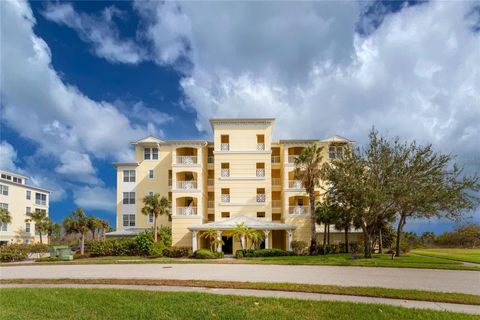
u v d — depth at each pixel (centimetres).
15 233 6250
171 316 948
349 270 2062
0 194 5972
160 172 4838
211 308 1024
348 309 1000
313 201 3700
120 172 4875
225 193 4409
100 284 1547
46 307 1070
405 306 1068
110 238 4525
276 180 4575
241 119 4438
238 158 4400
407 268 2169
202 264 2578
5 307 1076
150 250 3566
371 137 3138
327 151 4544
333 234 4350
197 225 3947
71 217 4447
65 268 2412
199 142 4391
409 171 3030
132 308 1037
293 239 4119
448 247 5941
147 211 4156
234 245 4081
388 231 4197
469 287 1437
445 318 914
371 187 2909
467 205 3002
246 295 1225
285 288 1337
